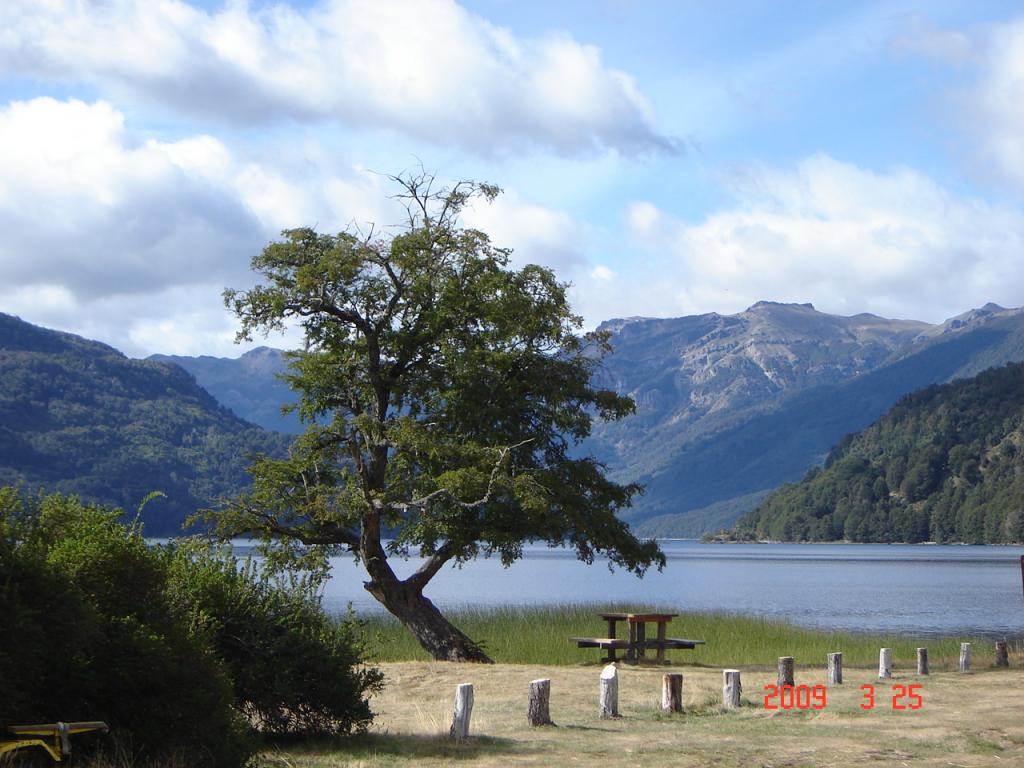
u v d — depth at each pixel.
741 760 13.19
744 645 32.41
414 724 16.38
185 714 11.51
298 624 14.80
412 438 26.73
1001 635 43.84
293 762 12.45
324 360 28.83
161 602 12.23
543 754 13.41
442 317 28.11
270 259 28.27
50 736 10.12
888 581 99.69
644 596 75.69
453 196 28.45
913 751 14.02
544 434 29.41
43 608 10.59
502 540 26.33
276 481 28.55
